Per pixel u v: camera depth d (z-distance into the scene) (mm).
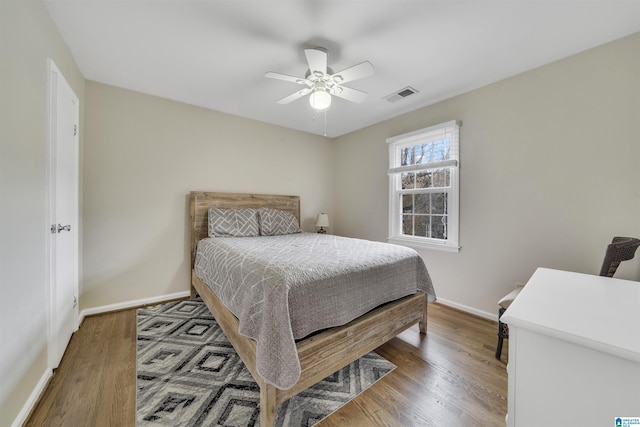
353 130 4055
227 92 2732
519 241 2281
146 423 1257
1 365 1065
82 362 1736
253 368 1338
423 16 1599
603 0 1454
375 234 3711
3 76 1098
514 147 2303
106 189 2559
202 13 1597
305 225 4176
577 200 1967
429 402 1418
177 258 2990
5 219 1099
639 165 1712
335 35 1787
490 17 1603
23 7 1275
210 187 3215
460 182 2709
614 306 815
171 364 1732
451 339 2100
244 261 1757
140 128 2738
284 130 3900
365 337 1660
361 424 1271
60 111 1729
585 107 1926
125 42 1895
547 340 666
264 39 1845
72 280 2055
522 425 704
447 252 2820
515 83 2299
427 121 3021
